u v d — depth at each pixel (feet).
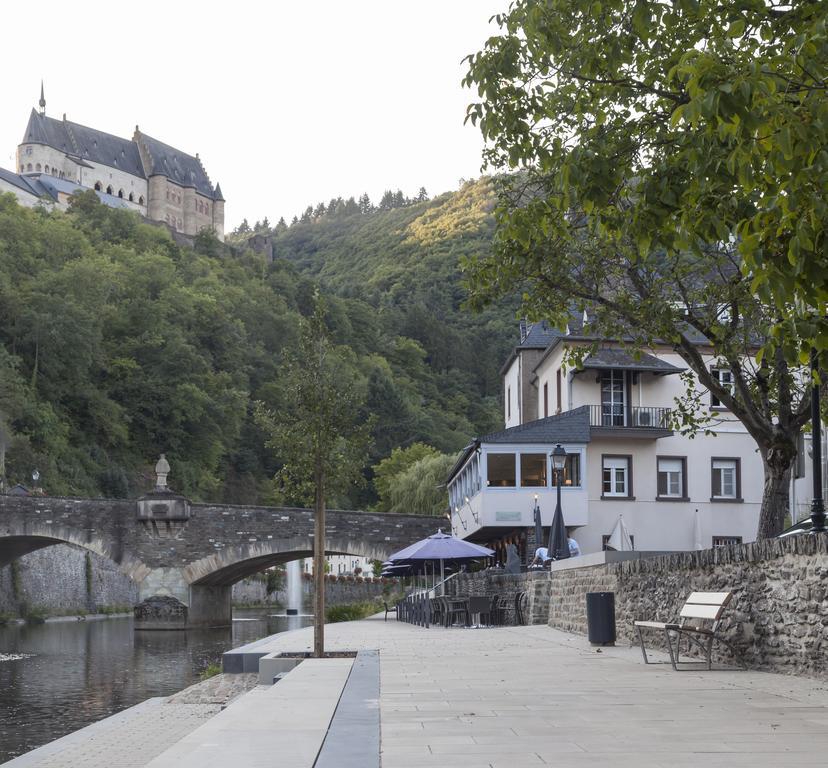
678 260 57.77
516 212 43.96
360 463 59.00
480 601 93.04
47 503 196.54
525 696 32.53
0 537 194.29
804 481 133.59
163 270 475.72
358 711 28.96
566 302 56.80
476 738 23.52
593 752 21.34
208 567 196.75
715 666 43.55
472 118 44.24
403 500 245.65
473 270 54.70
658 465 142.10
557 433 138.92
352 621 139.44
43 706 75.25
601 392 143.54
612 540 136.36
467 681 37.99
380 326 564.71
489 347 552.41
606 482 140.67
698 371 58.18
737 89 22.82
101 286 416.87
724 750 21.43
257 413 59.06
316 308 60.18
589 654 52.29
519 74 42.73
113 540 197.98
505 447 138.72
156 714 52.16
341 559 428.97
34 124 651.66
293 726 26.05
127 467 380.99
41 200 568.00
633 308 57.36
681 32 39.68
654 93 41.34
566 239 44.16
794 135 23.68
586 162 33.96
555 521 98.22
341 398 59.00
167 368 412.98
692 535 140.77
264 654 62.64
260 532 197.36
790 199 23.35
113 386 397.80
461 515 165.07
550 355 154.20
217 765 20.22
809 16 30.60
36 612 235.61
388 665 46.19
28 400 345.10
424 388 500.74
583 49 41.27
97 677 97.50
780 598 40.63
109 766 37.35
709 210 28.89
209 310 460.96
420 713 28.40
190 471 394.73
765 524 57.41
